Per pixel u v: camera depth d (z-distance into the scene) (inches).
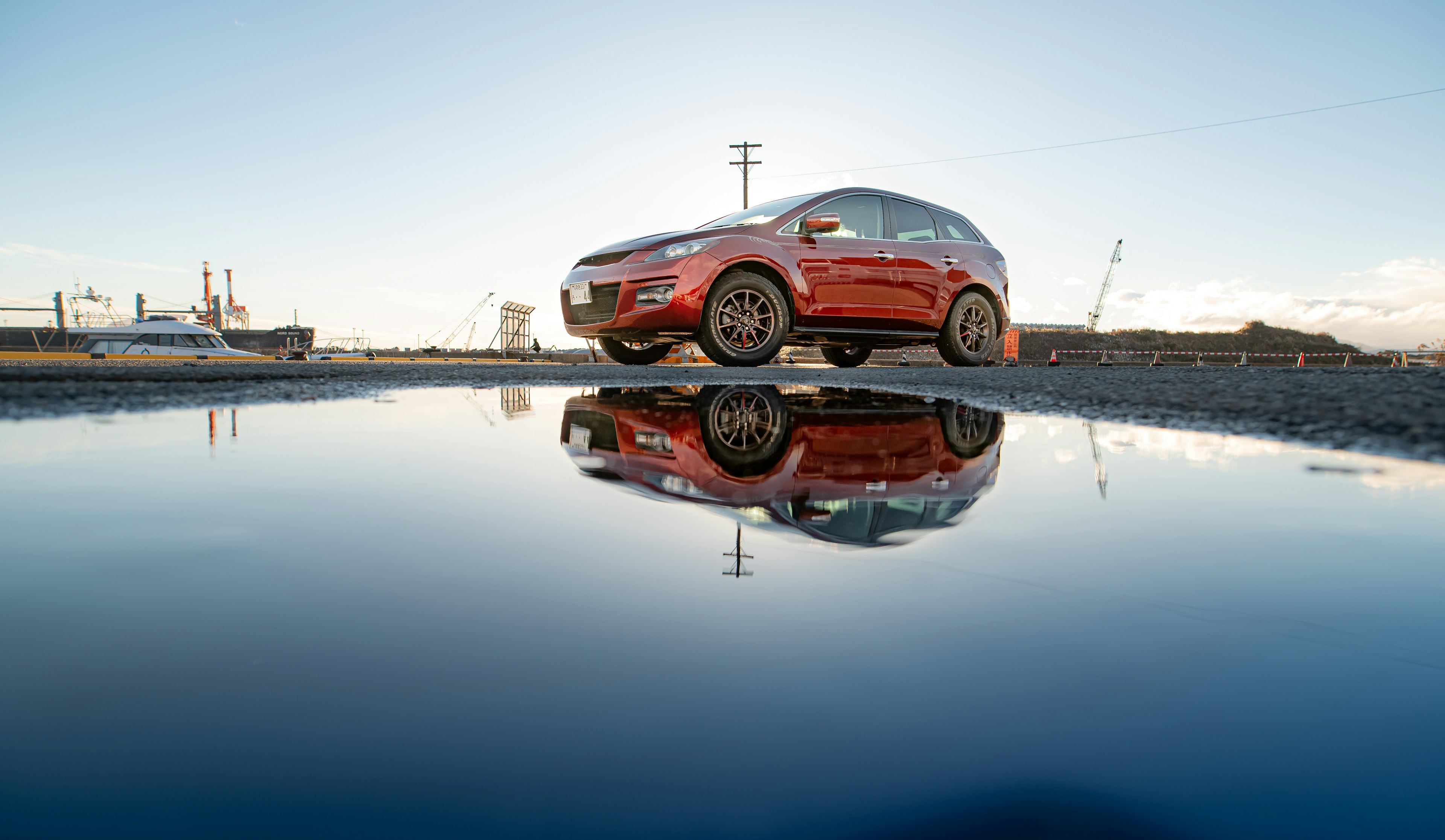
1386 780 11.2
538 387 117.8
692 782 10.9
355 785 10.7
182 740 12.2
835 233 210.4
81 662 15.1
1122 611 18.6
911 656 15.8
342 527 27.4
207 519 28.6
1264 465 43.1
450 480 37.6
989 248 246.5
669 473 40.0
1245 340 2459.4
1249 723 12.5
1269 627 17.5
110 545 24.6
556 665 15.4
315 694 13.8
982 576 21.7
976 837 9.5
